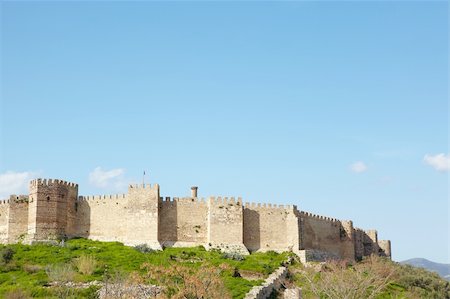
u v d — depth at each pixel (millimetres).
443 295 152875
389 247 199250
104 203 155375
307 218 163875
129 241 150125
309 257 155000
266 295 119750
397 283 151250
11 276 120500
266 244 156875
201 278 95562
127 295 97375
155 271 99062
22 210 151375
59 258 132500
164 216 153000
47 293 108750
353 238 177500
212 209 153750
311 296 117875
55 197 151125
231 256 144750
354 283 117625
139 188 152500
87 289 110062
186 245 152000
